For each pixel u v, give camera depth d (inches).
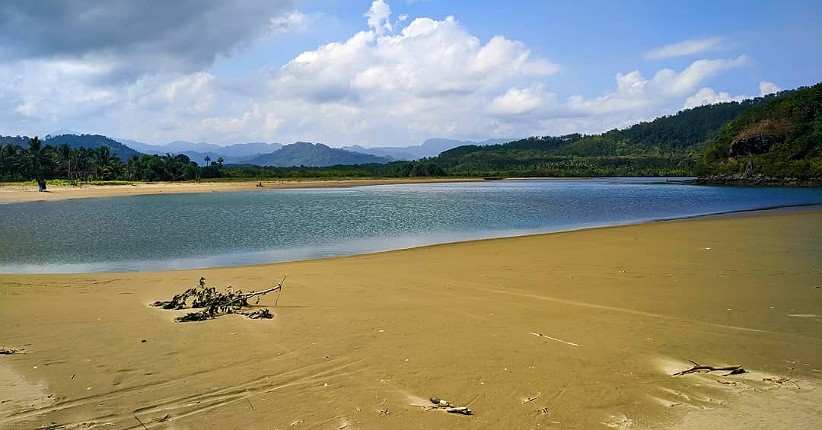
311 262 725.9
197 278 588.1
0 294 484.7
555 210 1815.9
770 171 4114.2
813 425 221.5
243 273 627.8
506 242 906.7
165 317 391.5
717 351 314.8
